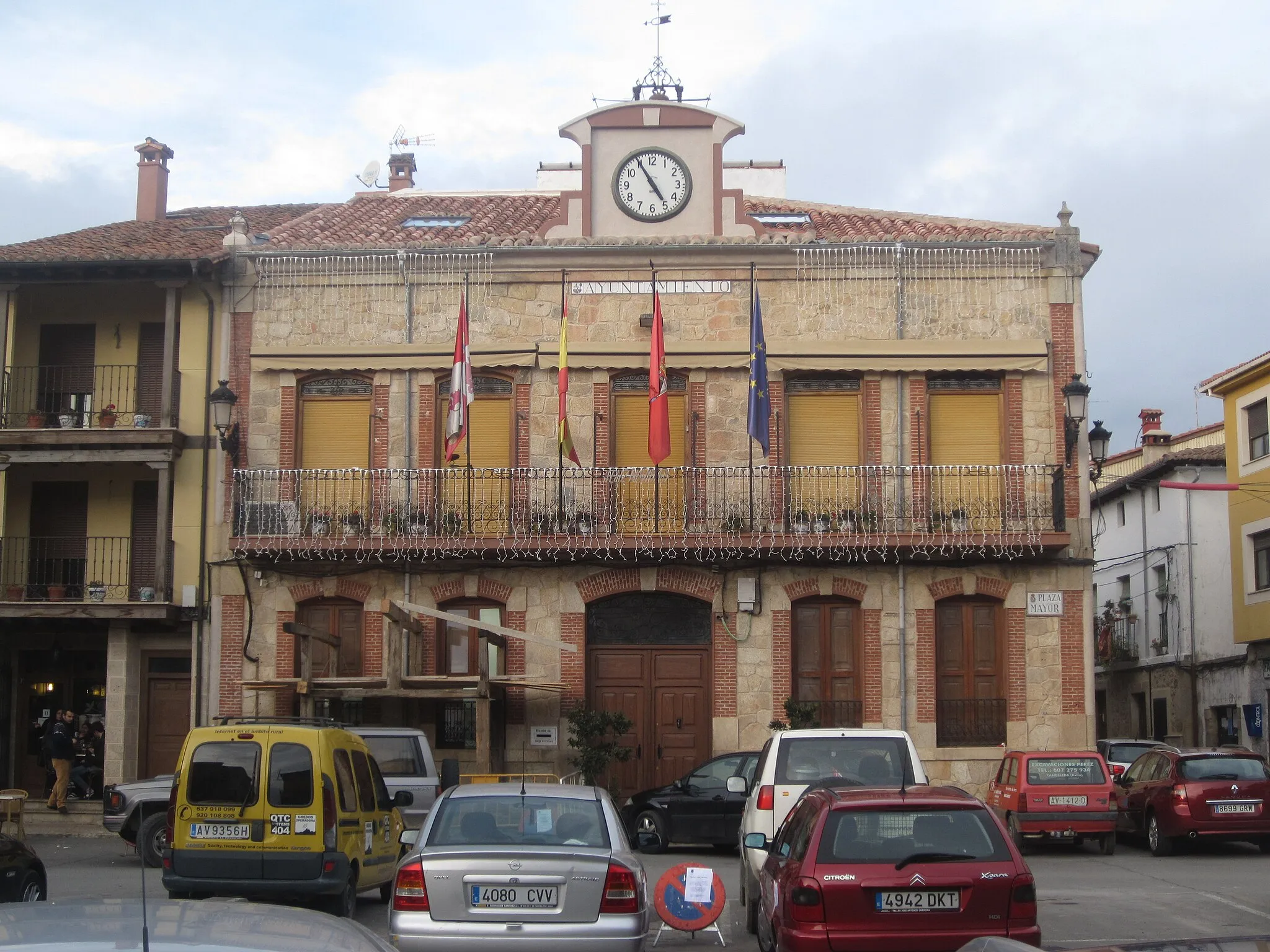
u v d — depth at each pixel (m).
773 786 13.62
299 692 22.42
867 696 24.28
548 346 25.25
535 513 24.53
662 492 24.69
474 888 9.84
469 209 29.47
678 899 12.98
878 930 9.05
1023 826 20.83
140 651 25.48
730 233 25.59
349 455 25.41
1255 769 21.05
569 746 24.36
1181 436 41.97
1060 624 24.36
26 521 26.44
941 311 25.22
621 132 25.95
